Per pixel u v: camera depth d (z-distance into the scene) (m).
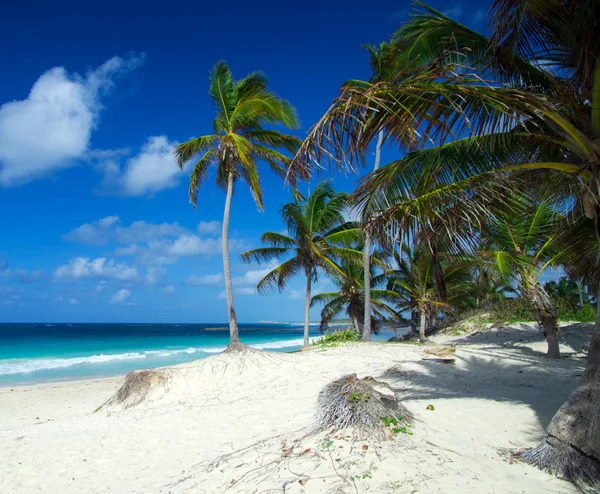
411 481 4.01
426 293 21.83
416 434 5.26
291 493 4.03
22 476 6.21
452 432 5.69
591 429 4.23
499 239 10.98
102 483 5.79
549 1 4.51
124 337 60.88
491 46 5.11
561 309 20.11
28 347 39.16
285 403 9.31
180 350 34.97
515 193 5.99
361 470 4.29
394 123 4.58
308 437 5.50
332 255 20.86
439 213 5.68
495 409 6.88
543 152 5.68
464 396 8.09
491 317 21.66
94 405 12.26
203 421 8.62
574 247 9.03
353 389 5.68
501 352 14.19
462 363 12.03
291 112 14.62
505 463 4.58
